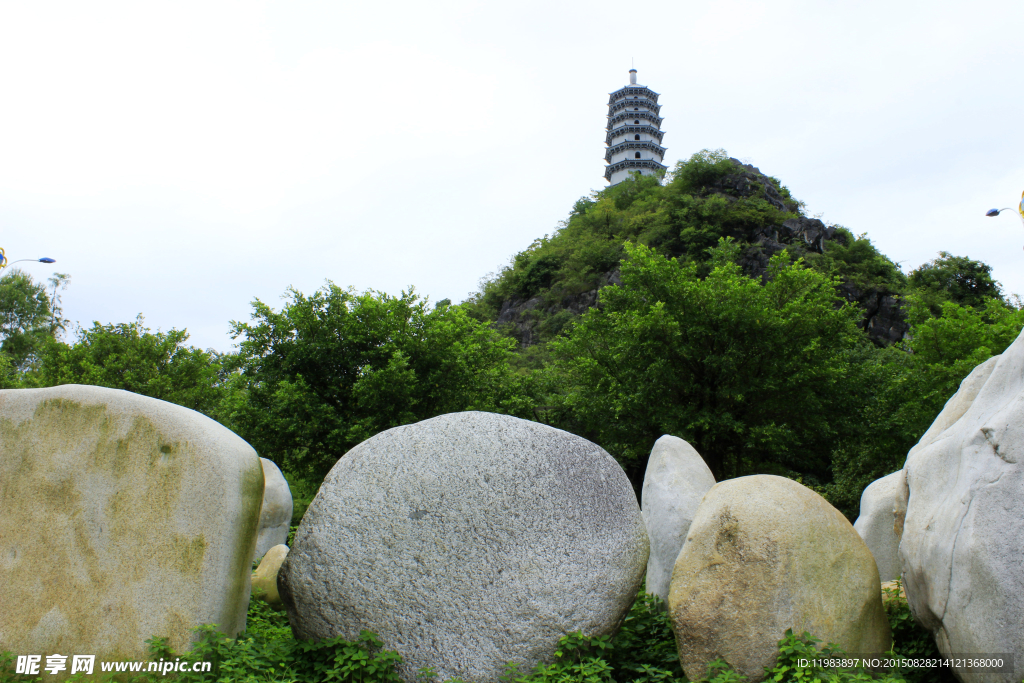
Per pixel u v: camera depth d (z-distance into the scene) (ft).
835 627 13.17
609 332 55.72
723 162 206.49
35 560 14.46
